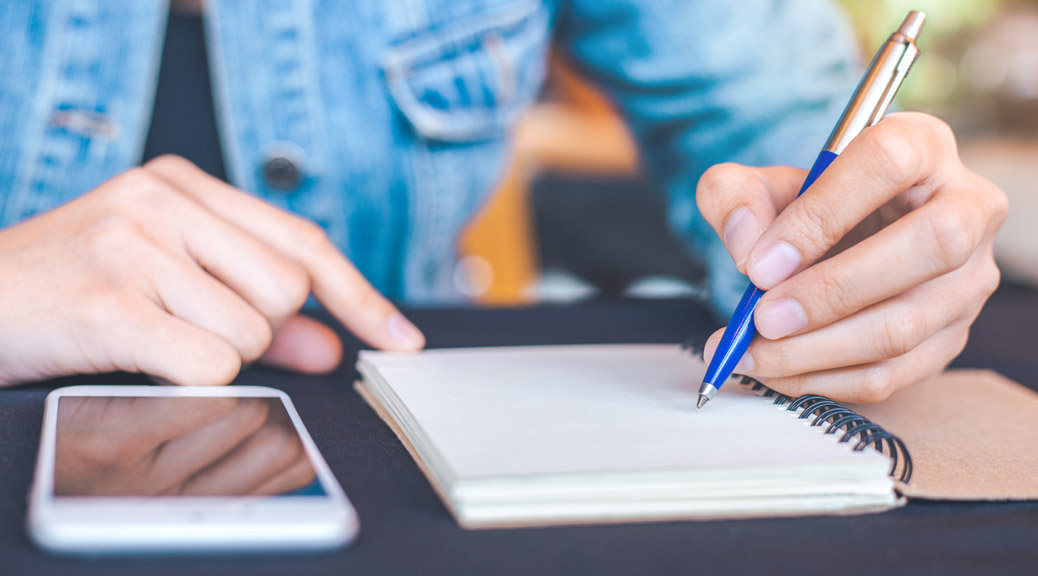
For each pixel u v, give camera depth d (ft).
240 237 1.74
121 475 1.05
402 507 1.14
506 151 3.71
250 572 0.93
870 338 1.44
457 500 1.08
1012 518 1.21
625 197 6.39
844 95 3.54
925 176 1.42
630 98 3.73
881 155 1.32
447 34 3.26
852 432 1.29
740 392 1.60
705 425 1.35
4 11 2.76
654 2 3.44
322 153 3.15
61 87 2.85
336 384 1.83
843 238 1.66
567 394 1.51
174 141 3.11
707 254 3.31
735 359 1.43
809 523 1.16
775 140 3.43
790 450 1.23
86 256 1.65
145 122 2.98
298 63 3.08
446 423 1.30
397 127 3.26
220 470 1.09
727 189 1.56
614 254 6.03
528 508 1.09
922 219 1.34
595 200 6.32
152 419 1.31
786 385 1.54
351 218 3.27
